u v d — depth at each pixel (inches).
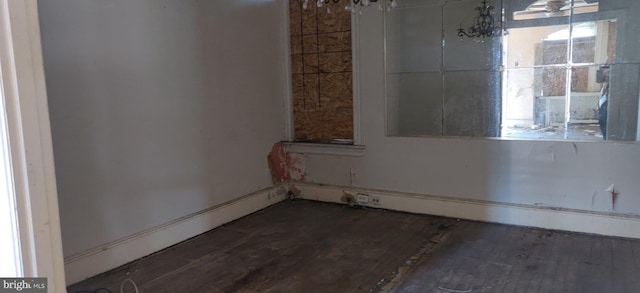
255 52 158.4
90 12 103.9
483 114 138.3
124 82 112.9
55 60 97.0
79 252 105.0
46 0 94.6
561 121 127.8
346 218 150.8
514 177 136.0
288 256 119.0
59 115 98.7
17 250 38.4
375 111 155.8
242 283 103.8
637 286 95.5
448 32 140.3
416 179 151.7
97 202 108.3
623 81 119.0
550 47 126.6
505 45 132.3
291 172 177.5
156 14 120.6
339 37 160.1
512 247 119.9
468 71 138.7
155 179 123.0
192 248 126.5
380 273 106.7
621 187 122.2
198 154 136.6
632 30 116.6
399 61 149.4
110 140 110.3
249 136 157.4
